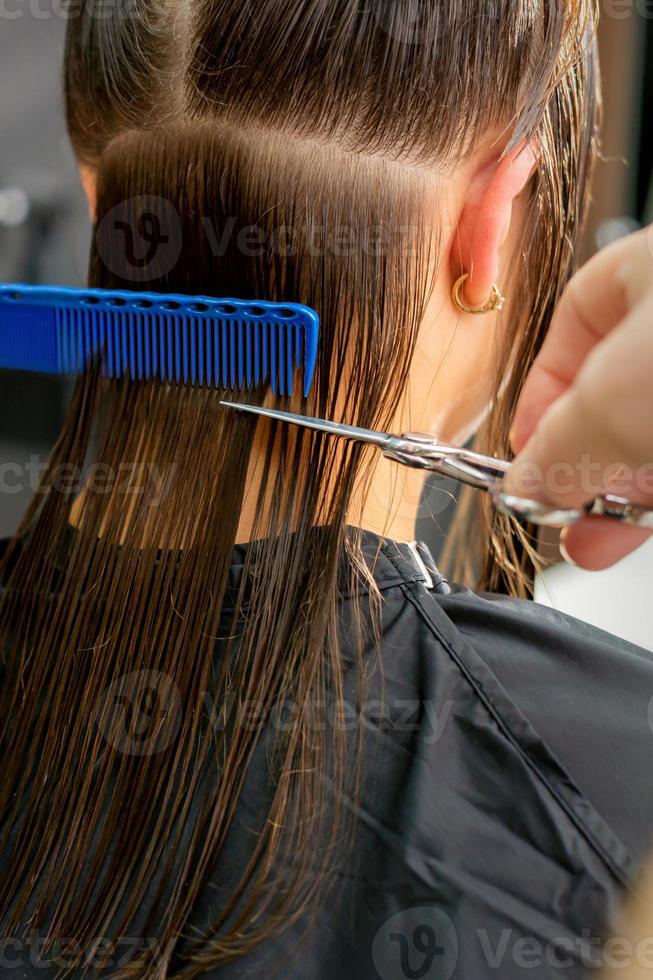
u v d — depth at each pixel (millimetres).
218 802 504
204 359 536
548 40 526
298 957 480
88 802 549
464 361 622
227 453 544
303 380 515
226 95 501
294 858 490
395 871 478
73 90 589
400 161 519
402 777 497
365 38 480
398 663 530
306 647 521
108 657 562
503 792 493
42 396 1636
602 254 396
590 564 453
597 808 506
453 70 496
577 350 434
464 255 566
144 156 540
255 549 542
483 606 570
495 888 472
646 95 1350
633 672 559
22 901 551
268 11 481
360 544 562
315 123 500
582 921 469
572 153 663
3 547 710
